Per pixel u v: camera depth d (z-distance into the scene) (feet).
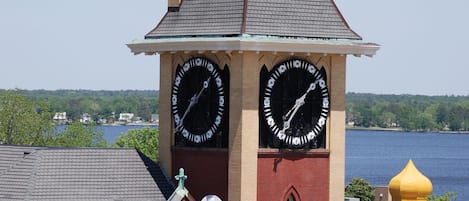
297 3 256.32
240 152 250.98
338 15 258.98
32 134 499.92
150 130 565.94
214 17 255.91
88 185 252.21
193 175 257.75
